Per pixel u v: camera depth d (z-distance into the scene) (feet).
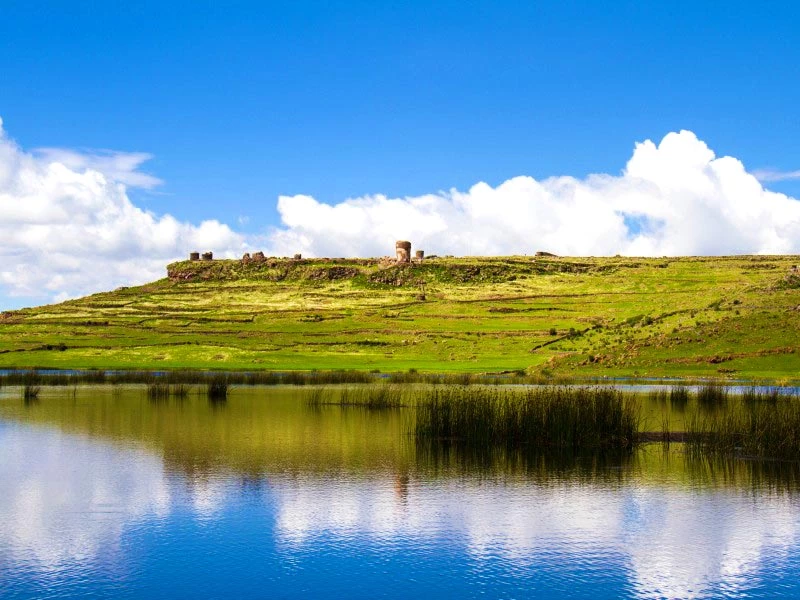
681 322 347.36
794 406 158.81
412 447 142.20
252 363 477.36
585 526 91.81
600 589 73.20
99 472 120.16
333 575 76.28
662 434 151.94
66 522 93.30
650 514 96.58
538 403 147.02
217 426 169.58
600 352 334.85
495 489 109.29
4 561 80.18
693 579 75.66
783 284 371.76
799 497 104.83
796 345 301.22
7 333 654.53
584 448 140.26
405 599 70.74
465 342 572.51
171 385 268.41
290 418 182.39
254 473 119.44
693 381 264.52
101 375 302.66
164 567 78.38
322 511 97.81
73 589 72.74
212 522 93.09
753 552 83.15
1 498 104.01
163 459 130.52
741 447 138.62
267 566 78.74
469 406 151.23
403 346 574.15
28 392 236.63
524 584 74.28
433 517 95.20
